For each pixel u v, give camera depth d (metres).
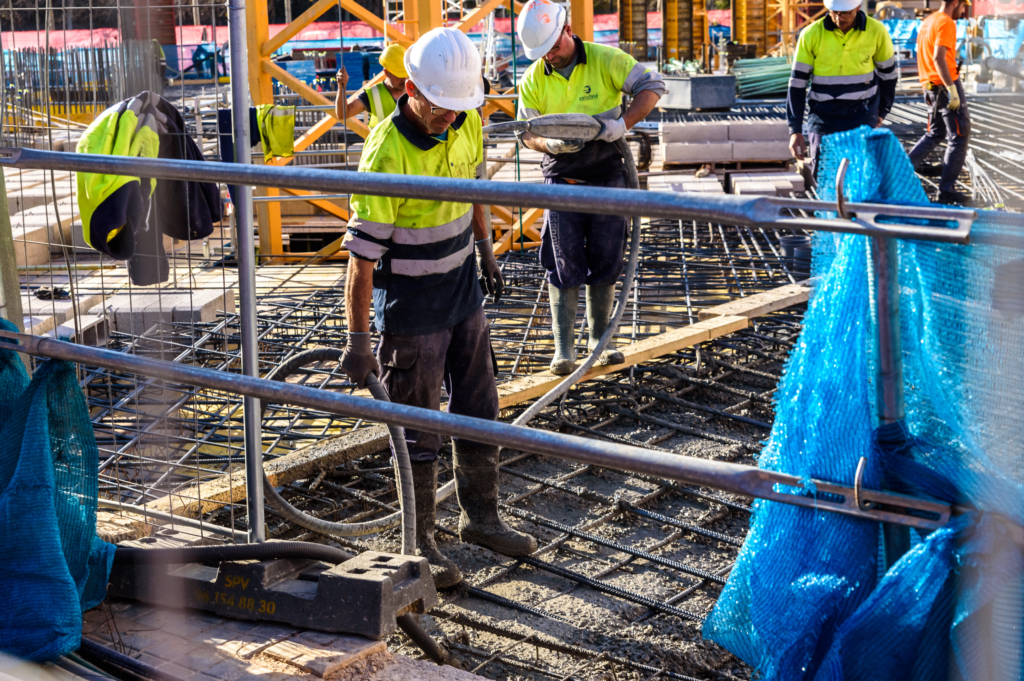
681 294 7.15
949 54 8.04
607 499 4.02
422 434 3.31
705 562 3.55
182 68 2.93
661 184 10.41
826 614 1.73
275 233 8.91
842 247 1.79
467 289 3.35
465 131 3.22
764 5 25.19
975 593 1.54
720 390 5.23
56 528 2.39
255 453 2.85
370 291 3.01
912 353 1.71
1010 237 1.33
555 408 5.04
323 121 8.61
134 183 2.72
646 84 4.63
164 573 2.66
